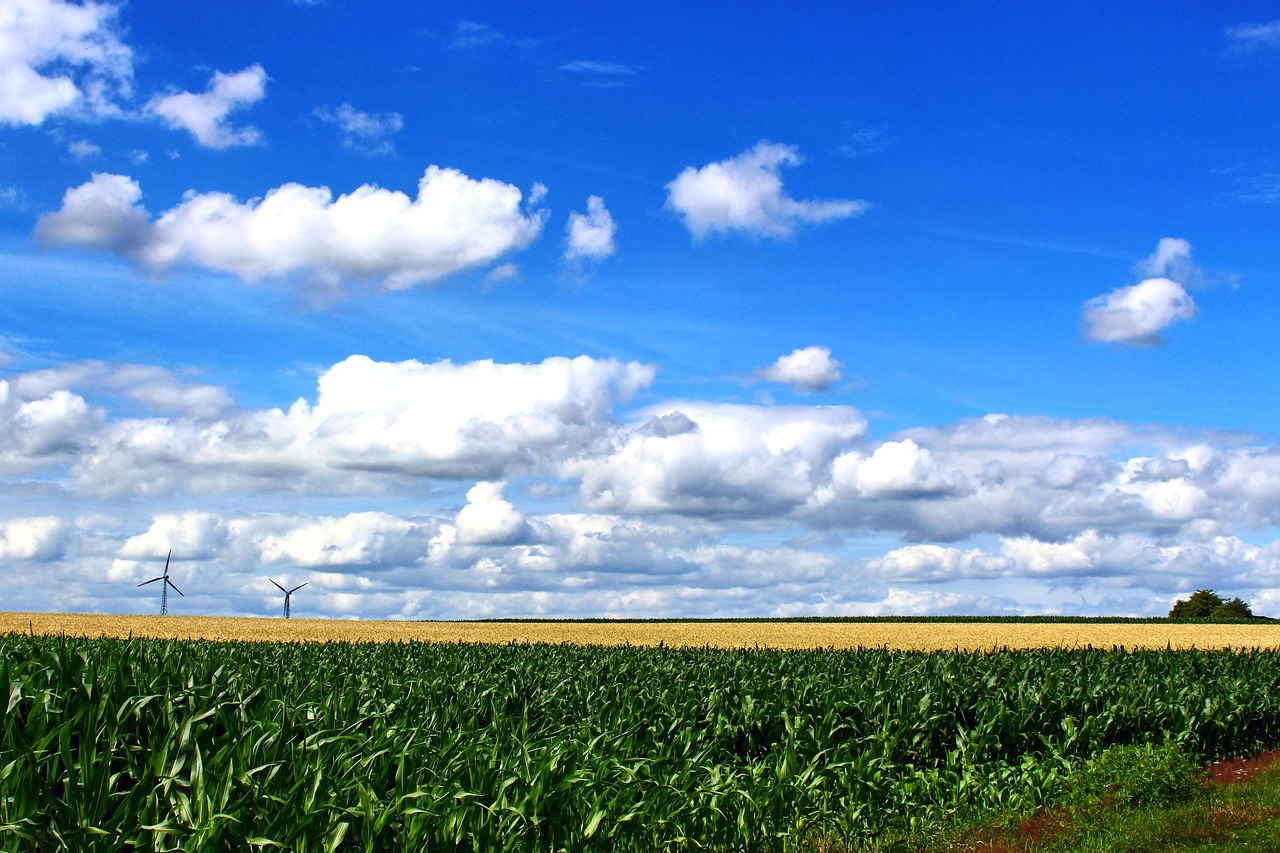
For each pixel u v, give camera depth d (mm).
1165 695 19875
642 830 10734
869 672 21656
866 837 12125
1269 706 20672
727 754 14781
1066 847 11523
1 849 7754
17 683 10234
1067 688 19578
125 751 9664
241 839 8219
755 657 27312
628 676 21266
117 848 7914
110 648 19203
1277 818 12312
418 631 58438
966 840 12039
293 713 10984
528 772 10195
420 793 8867
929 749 16203
